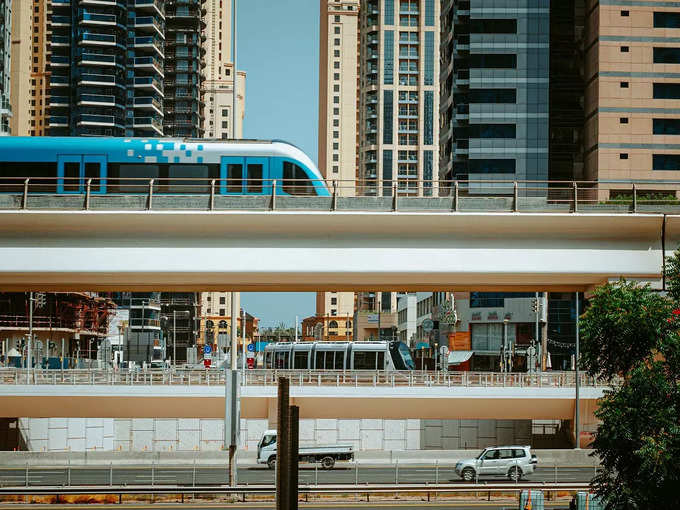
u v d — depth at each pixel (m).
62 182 35.50
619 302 22.88
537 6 99.50
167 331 162.88
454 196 31.05
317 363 66.25
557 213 30.64
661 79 95.94
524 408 56.12
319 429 59.19
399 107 195.50
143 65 158.50
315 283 32.84
